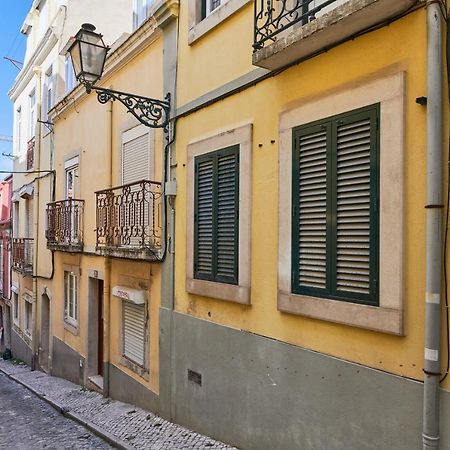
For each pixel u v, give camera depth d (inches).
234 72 197.5
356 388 138.6
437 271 116.3
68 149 426.0
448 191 117.1
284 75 169.8
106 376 330.3
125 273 305.6
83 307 385.7
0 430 285.3
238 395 191.3
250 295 185.2
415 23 125.2
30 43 621.3
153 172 268.8
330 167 148.1
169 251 248.1
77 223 388.8
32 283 555.8
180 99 238.7
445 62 118.6
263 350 177.6
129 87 304.8
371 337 135.1
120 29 436.1
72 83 444.1
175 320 241.0
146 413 268.1
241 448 188.5
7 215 760.3
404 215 125.8
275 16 174.7
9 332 746.2
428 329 117.0
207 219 213.6
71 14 459.8
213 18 210.2
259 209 181.6
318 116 153.2
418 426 121.4
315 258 153.9
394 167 127.8
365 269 136.6
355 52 141.7
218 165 205.2
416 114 124.3
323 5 141.0
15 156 675.4
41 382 441.7
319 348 153.0
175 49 244.7
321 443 150.3
